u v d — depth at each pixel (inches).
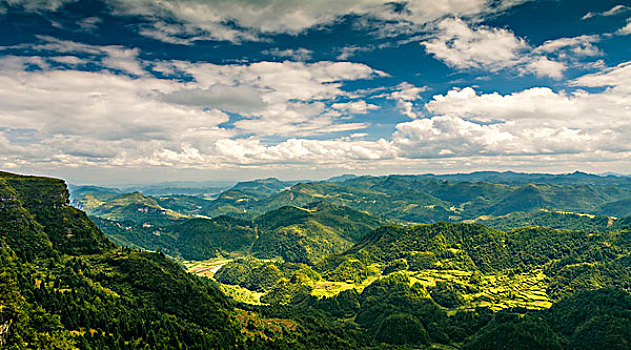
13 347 6102.4
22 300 7121.1
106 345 7249.0
